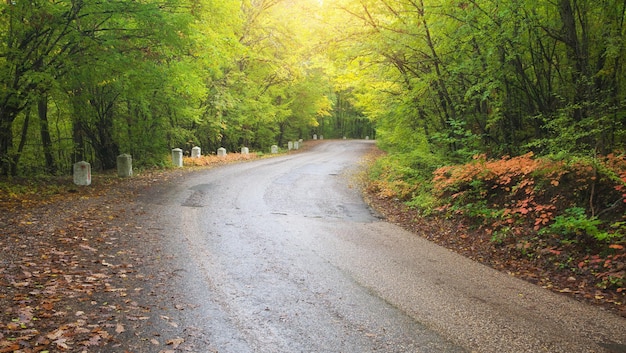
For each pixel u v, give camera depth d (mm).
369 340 4000
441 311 4699
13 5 10984
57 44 12477
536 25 9516
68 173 20047
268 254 6820
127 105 18859
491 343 3961
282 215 9914
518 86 11320
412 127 16531
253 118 30391
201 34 14758
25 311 4258
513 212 7906
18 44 12102
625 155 8086
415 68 14320
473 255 7176
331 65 16109
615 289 5457
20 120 15250
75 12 11367
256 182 14977
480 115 12914
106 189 12391
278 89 34219
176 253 6703
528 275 6145
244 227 8602
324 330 4199
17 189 10812
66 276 5375
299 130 52594
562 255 6508
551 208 7555
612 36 8836
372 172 17203
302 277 5770
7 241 6617
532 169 8305
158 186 13469
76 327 4027
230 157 24594
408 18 13227
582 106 9047
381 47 13195
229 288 5301
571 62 9719
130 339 3879
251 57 27094
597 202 7234
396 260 6664
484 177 9469
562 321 4492
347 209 10922
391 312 4656
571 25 9133
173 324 4238
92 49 12031
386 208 11242
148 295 4977
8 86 11789
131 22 12719
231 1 17453
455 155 13352
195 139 24609
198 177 15906
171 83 15273
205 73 18969
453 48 12273
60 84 12289
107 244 6988
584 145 8750
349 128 70500
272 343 3914
